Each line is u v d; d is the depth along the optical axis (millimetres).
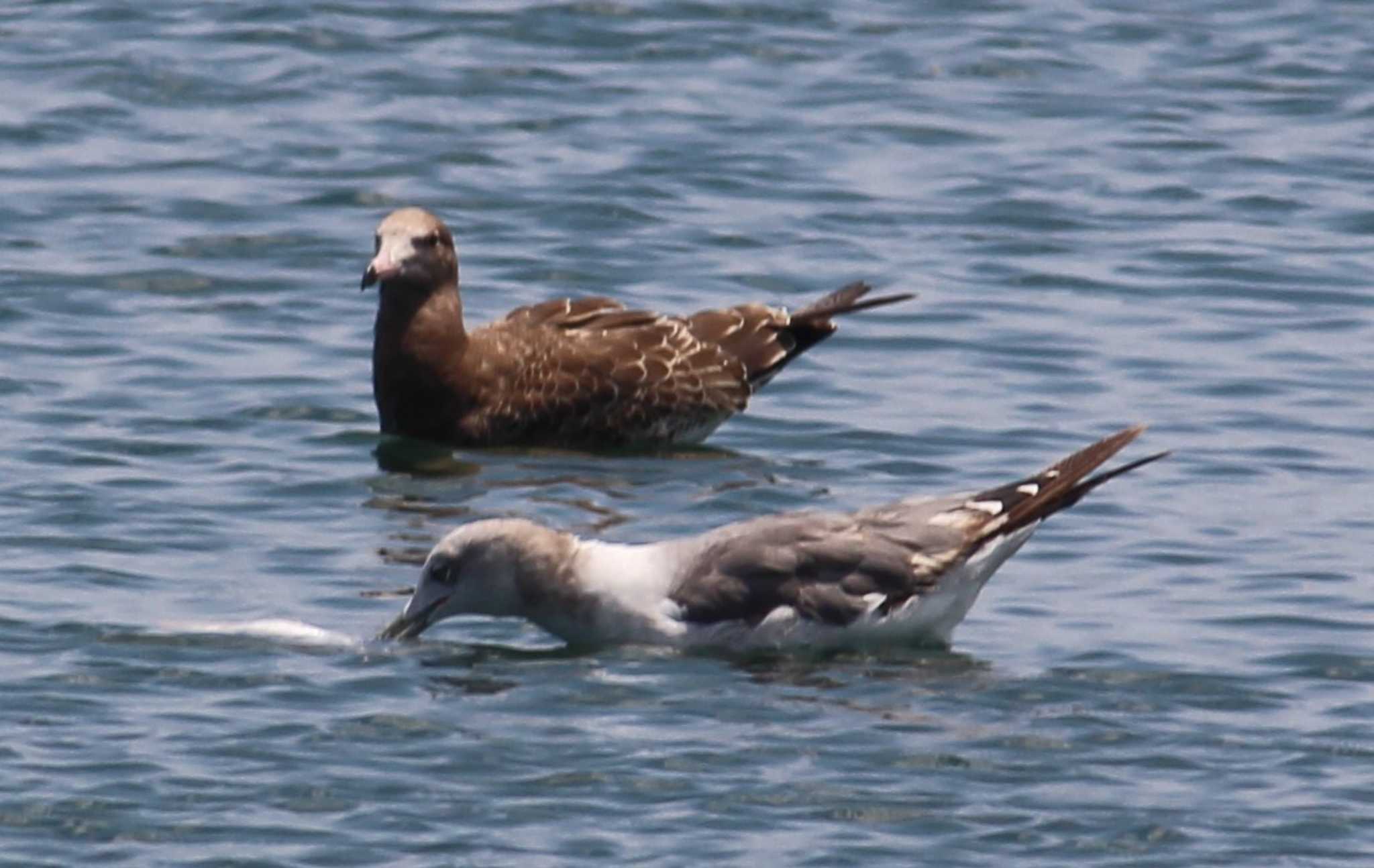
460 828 11789
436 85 25188
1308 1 28234
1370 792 12320
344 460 17453
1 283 20250
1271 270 21281
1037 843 11727
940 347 19656
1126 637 14328
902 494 16781
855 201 22797
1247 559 15562
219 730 12812
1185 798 12219
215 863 11438
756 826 11844
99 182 22688
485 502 16750
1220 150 24156
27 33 26125
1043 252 21688
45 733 12680
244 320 19969
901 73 25953
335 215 22203
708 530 16109
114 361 18891
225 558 15375
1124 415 18172
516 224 22109
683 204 22625
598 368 18438
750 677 13766
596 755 12594
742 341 18828
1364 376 18984
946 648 14242
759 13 27453
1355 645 14180
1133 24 27516
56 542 15430
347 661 13828
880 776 12406
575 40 26531
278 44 26031
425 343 18219
